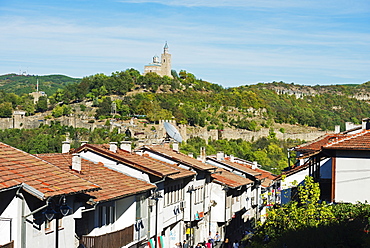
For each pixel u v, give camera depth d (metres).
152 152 41.31
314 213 25.72
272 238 26.14
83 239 23.80
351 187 27.23
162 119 184.25
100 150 31.52
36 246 19.11
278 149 146.75
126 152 36.16
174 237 38.28
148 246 31.03
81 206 22.38
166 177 33.16
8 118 193.88
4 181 17.33
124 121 184.00
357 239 22.12
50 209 18.59
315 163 33.28
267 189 58.28
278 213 26.94
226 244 46.03
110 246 24.97
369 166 27.03
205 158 51.53
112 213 27.39
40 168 20.64
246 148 159.50
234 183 46.22
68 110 197.75
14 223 17.94
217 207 45.75
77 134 159.88
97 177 27.55
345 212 25.61
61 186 19.56
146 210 30.44
